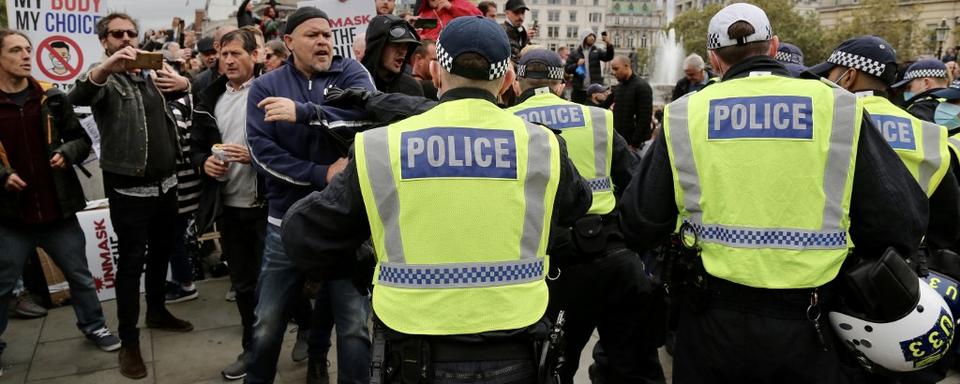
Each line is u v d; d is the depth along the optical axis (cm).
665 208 212
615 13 9650
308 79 282
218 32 438
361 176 163
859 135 190
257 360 279
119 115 340
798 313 189
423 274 161
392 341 166
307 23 273
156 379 340
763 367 191
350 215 168
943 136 226
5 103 334
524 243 166
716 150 197
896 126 228
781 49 400
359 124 259
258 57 414
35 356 366
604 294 272
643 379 289
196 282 498
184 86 375
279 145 273
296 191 271
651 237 216
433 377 161
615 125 708
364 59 335
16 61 328
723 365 197
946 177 225
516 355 165
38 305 432
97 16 472
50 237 357
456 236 160
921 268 237
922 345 188
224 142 334
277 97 257
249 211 334
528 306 165
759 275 188
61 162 342
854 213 193
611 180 285
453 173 162
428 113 172
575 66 893
